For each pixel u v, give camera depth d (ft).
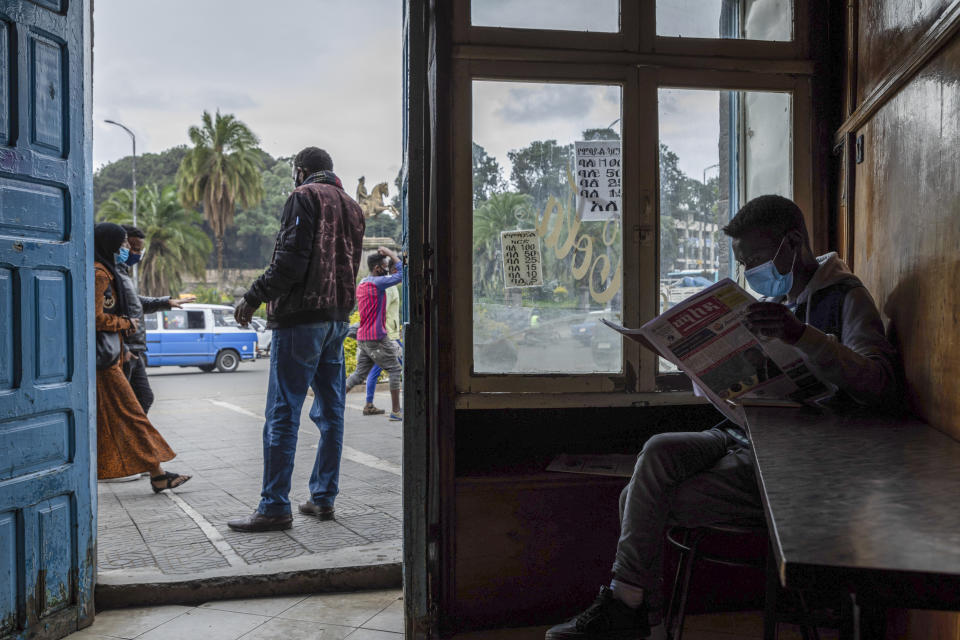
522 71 9.77
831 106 10.19
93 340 9.82
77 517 9.45
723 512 7.15
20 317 8.56
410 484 9.01
